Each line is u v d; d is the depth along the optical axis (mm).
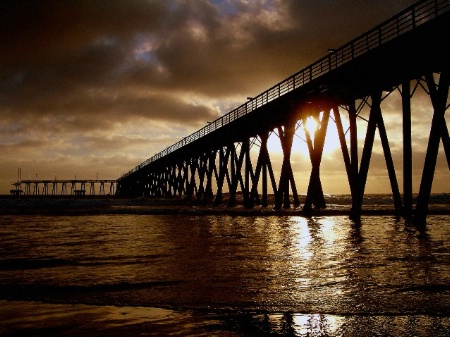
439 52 11469
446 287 4738
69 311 4094
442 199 55125
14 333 3512
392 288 4730
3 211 25641
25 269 6191
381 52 12844
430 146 10820
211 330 3572
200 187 34688
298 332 3520
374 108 13562
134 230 12664
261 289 4789
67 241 9805
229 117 25219
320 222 14227
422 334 3449
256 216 18562
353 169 14703
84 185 109750
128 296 4578
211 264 6363
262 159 22016
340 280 5156
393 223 12969
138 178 70500
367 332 3500
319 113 17484
